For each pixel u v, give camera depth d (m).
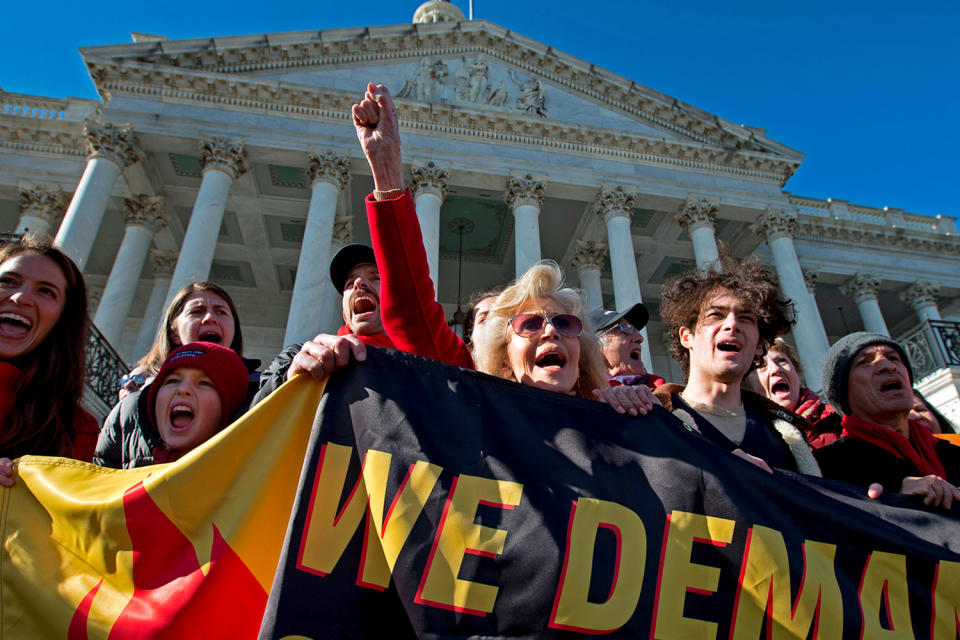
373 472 2.69
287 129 23.61
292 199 26.27
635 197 25.33
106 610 2.51
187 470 2.76
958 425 13.62
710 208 25.80
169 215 26.20
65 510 2.77
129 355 28.70
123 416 4.08
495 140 25.62
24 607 2.56
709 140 28.00
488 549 2.56
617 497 2.77
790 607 2.70
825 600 2.73
